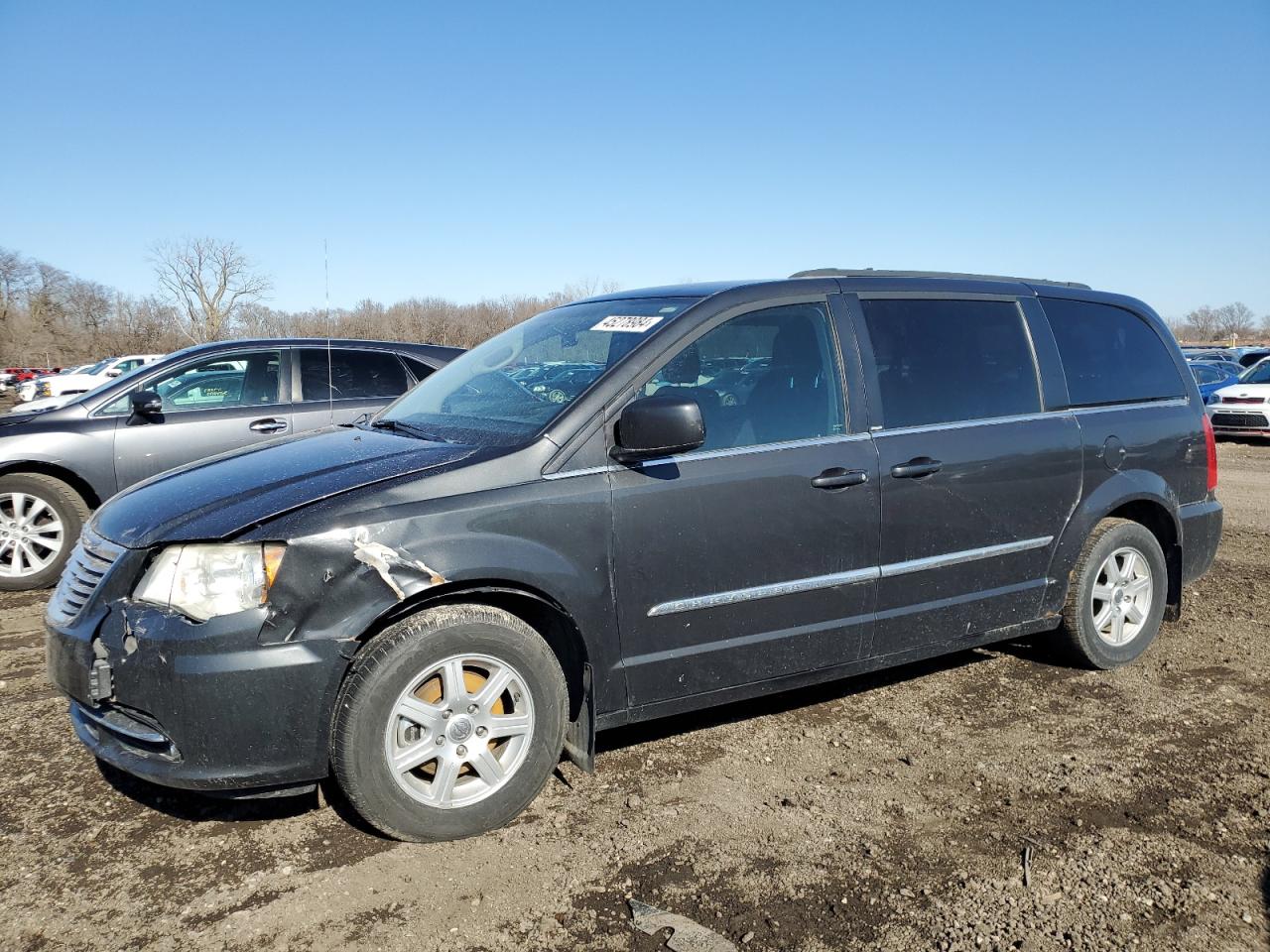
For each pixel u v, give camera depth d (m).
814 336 3.87
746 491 3.52
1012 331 4.41
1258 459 14.70
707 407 3.57
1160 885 2.81
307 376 7.40
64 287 85.81
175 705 2.78
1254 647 5.05
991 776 3.53
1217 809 3.28
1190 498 4.96
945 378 4.13
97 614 2.94
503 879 2.86
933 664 4.78
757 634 3.61
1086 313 4.77
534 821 3.20
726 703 3.71
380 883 2.83
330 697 2.87
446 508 3.03
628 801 3.34
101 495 6.64
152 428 6.80
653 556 3.35
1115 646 4.66
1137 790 3.42
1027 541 4.28
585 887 2.82
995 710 4.18
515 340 4.35
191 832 3.14
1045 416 4.36
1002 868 2.91
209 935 2.59
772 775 3.54
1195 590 6.23
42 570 6.55
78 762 3.67
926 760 3.67
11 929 2.61
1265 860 2.95
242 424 7.06
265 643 2.81
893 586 3.90
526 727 3.15
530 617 3.35
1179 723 4.04
